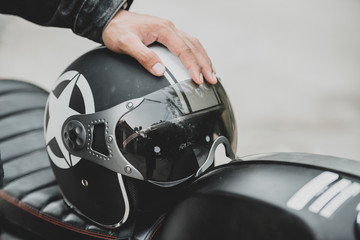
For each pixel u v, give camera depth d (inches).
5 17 179.0
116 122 29.3
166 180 29.7
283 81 139.7
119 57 31.7
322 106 124.0
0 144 43.9
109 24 32.1
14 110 47.4
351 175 24.3
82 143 30.4
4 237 36.9
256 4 215.5
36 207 35.9
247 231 23.4
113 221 31.5
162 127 29.1
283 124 112.0
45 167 41.8
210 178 27.0
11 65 144.1
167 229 27.1
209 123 30.6
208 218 24.9
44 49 156.3
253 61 154.6
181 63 31.5
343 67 152.2
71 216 34.4
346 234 21.5
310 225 21.8
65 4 32.7
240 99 127.0
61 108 31.8
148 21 32.1
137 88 29.6
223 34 177.3
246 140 101.9
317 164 25.4
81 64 32.5
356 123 114.0
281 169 25.5
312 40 176.4
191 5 207.3
